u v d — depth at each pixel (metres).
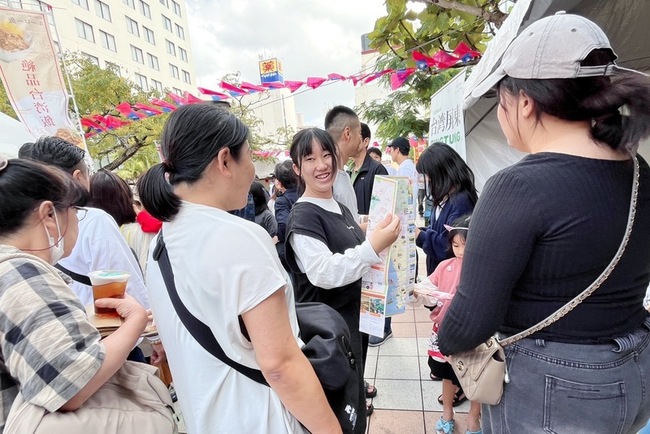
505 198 0.83
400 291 1.47
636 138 0.75
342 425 1.03
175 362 0.94
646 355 0.86
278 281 0.83
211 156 0.88
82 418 0.79
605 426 0.84
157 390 0.99
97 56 25.00
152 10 31.72
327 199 1.72
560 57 0.77
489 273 0.84
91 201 2.24
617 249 0.79
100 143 9.60
